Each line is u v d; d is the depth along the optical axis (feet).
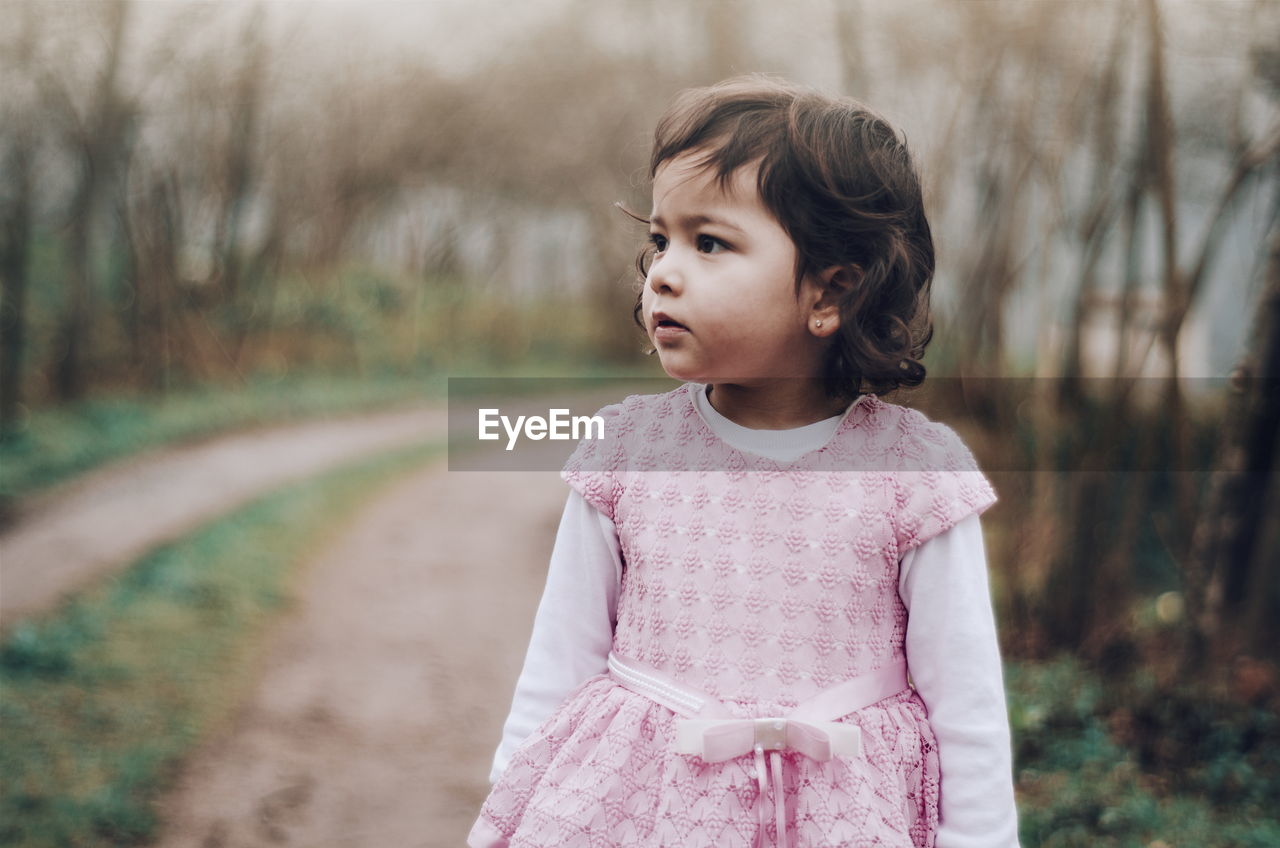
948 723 4.03
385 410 41.60
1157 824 9.43
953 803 3.97
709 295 3.98
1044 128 13.53
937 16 15.11
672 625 4.10
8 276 27.78
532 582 20.54
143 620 16.40
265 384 39.14
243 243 40.16
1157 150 12.05
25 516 21.67
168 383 34.83
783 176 3.96
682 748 3.84
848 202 4.03
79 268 30.89
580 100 49.57
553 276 68.49
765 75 4.68
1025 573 13.29
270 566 19.88
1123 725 11.10
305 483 27.04
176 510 22.94
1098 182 13.03
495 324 59.67
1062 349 13.56
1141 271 12.91
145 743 12.25
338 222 48.32
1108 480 12.86
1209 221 12.04
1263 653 11.37
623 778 3.93
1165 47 12.07
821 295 4.11
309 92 41.93
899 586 4.15
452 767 12.33
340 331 46.39
